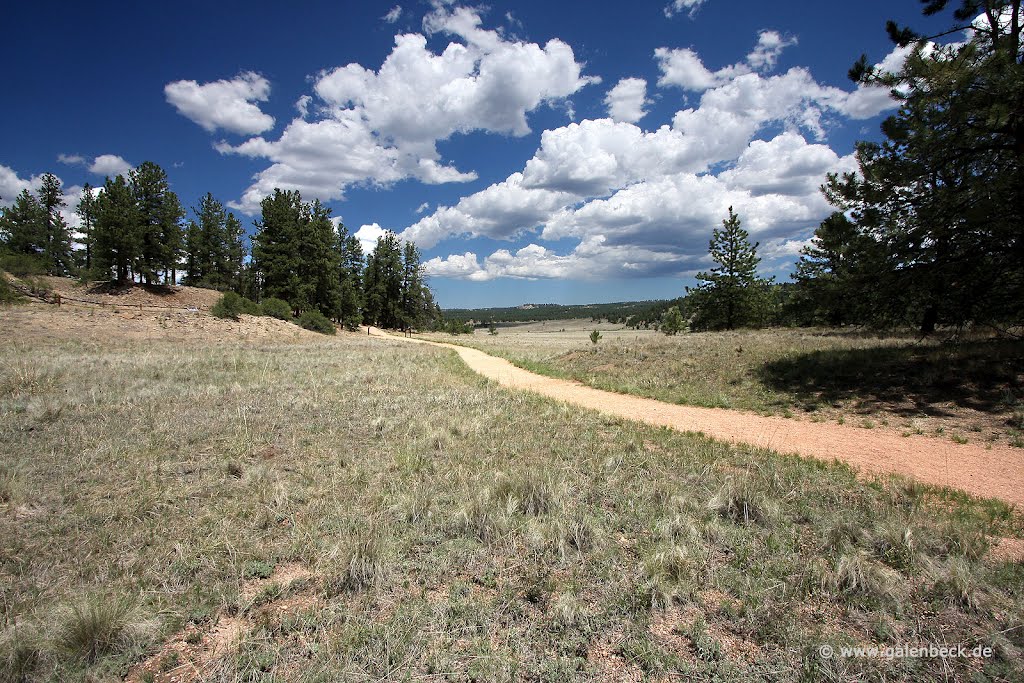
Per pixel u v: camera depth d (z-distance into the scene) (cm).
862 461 688
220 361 1809
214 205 6888
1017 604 327
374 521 471
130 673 284
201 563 399
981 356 1049
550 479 575
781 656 287
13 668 279
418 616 325
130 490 551
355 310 6600
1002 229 968
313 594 361
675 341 2066
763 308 3441
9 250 5331
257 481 591
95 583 371
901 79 1101
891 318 1256
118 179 4853
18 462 620
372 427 866
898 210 1147
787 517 489
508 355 2773
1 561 402
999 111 924
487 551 418
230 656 292
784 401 1074
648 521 477
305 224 5678
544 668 277
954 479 604
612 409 1098
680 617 326
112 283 4850
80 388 1116
